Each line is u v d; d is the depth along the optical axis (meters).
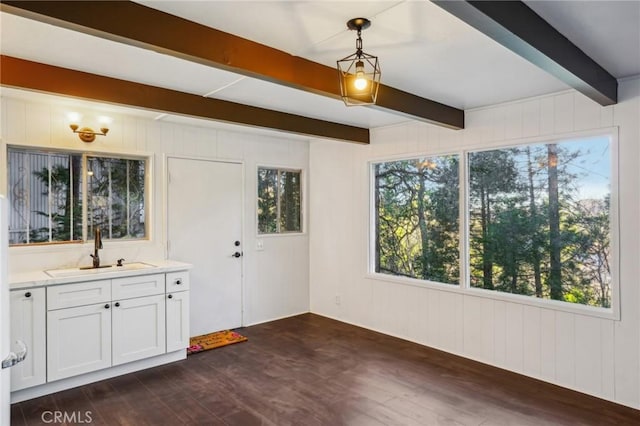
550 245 3.35
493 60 2.51
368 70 2.64
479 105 3.61
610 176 2.96
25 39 2.19
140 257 4.03
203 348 4.02
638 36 2.14
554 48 2.06
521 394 3.04
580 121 3.09
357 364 3.64
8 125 3.30
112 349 3.31
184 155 4.35
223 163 4.68
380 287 4.61
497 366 3.58
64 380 3.11
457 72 2.73
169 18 1.89
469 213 3.87
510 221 3.59
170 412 2.78
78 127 3.63
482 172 3.78
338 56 2.41
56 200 3.60
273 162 5.14
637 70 2.67
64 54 2.39
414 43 2.25
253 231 4.95
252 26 2.03
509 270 3.60
